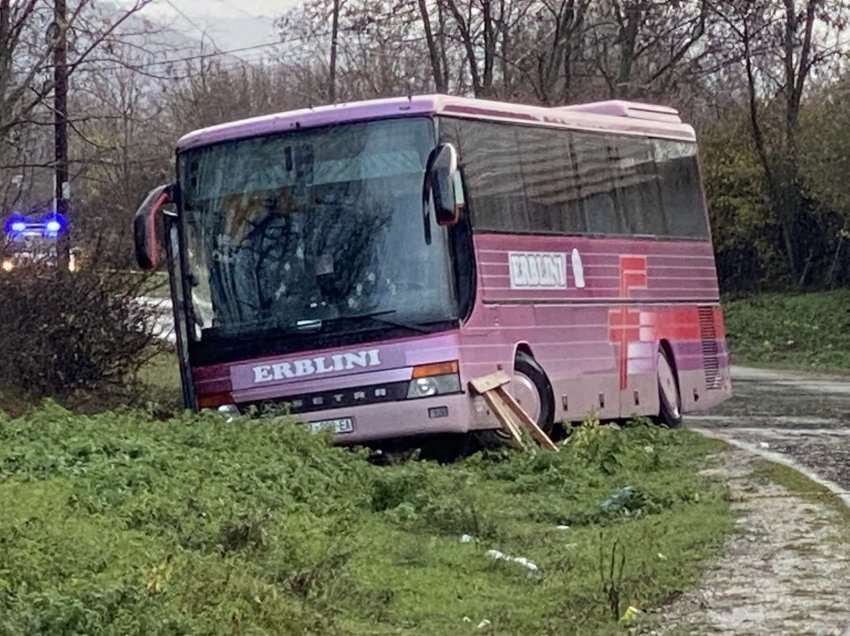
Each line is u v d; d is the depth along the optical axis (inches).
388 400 648.4
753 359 1643.7
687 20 1894.7
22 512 386.9
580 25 1897.1
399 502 518.0
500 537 476.7
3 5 846.5
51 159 1060.5
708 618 362.6
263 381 661.9
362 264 657.0
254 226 671.8
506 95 1861.5
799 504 523.2
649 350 841.5
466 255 663.8
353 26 1863.9
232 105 1937.7
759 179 2021.4
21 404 789.2
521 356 708.0
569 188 773.9
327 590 372.2
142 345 861.8
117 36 904.3
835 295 1870.1
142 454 491.5
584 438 650.2
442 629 354.0
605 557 431.8
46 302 823.1
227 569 359.3
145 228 668.7
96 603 301.7
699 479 596.4
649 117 895.1
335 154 665.6
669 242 884.0
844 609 367.2
